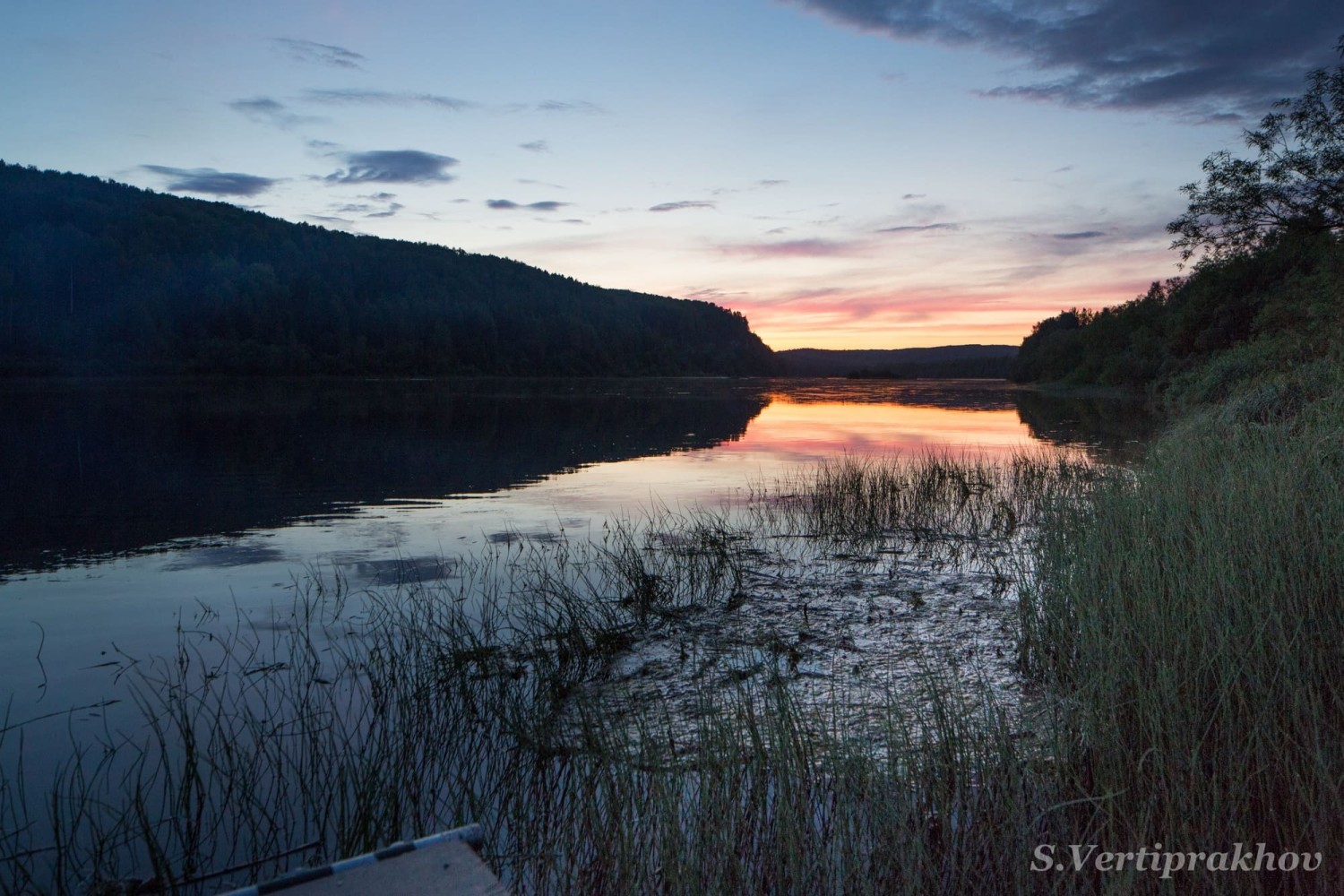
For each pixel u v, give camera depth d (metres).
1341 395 10.26
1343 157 19.11
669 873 3.27
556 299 143.75
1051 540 7.67
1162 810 3.55
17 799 4.09
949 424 27.38
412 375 104.25
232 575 8.23
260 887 2.76
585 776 4.20
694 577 7.98
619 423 28.41
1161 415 27.89
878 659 5.76
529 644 6.18
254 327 101.25
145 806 4.02
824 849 3.38
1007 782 3.75
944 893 3.23
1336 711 4.20
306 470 15.88
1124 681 4.59
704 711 4.86
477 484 14.16
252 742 4.69
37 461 17.06
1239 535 6.11
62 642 6.29
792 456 18.08
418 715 5.02
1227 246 21.64
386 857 2.97
